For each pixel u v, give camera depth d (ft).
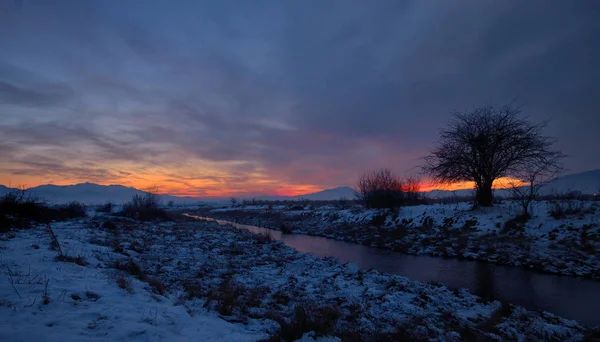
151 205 112.88
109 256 37.63
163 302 23.09
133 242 51.93
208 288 31.22
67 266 27.96
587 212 55.57
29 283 21.61
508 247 53.88
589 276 40.68
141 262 38.24
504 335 23.68
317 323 22.09
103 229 64.85
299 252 58.34
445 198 97.19
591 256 44.83
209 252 53.21
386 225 86.58
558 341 23.15
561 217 56.95
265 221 138.82
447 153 76.74
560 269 43.37
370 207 105.81
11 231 48.01
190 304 24.48
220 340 18.07
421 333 22.45
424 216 80.23
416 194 102.73
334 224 103.55
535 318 26.45
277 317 23.52
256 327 21.70
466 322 25.31
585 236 50.24
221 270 40.65
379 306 28.71
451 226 70.49
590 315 29.04
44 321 16.01
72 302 19.33
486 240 59.21
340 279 37.96
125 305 20.40
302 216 132.98
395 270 47.09
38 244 36.99
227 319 22.68
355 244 74.23
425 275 43.88
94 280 24.98
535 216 60.64
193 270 38.60
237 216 178.09
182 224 100.83
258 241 68.95
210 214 218.79
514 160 68.80
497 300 32.35
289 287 33.81
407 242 66.80
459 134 74.49
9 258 27.99
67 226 64.39
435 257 56.08
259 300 28.19
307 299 29.71
